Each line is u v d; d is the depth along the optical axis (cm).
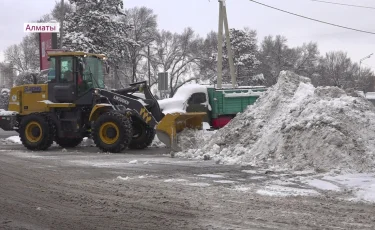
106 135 1435
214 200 739
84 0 3481
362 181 868
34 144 1532
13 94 1628
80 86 1530
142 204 722
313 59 6706
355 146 1002
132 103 1479
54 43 2441
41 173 1032
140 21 5912
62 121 1545
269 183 882
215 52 6141
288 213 650
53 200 762
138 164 1164
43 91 1570
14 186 884
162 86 2166
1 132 2853
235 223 604
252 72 5384
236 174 994
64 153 1448
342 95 1180
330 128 1037
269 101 1316
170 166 1124
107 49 3503
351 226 582
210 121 2073
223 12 2555
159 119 1537
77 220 639
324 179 902
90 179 950
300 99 1222
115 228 599
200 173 1014
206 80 6006
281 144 1104
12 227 613
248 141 1245
